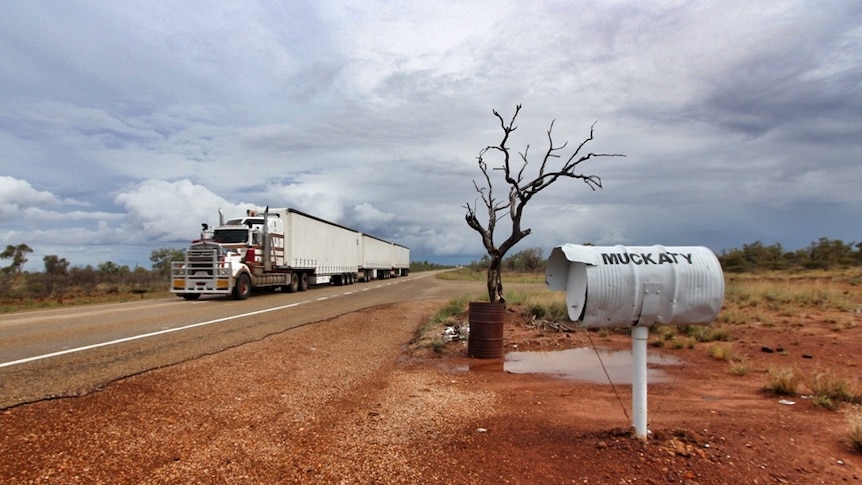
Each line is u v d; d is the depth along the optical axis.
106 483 3.59
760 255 43.97
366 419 5.20
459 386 6.92
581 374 7.86
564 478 3.71
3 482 3.52
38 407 5.22
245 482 3.67
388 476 3.79
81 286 30.73
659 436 4.33
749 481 3.58
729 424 4.87
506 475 3.78
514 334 11.81
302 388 6.54
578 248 4.12
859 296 17.42
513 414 5.42
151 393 5.94
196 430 4.77
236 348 9.13
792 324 11.98
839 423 4.93
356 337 11.46
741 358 8.73
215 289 21.03
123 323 12.52
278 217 25.52
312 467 3.95
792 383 6.31
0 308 18.03
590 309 4.02
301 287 28.86
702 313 4.11
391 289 31.70
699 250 4.24
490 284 13.13
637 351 4.26
